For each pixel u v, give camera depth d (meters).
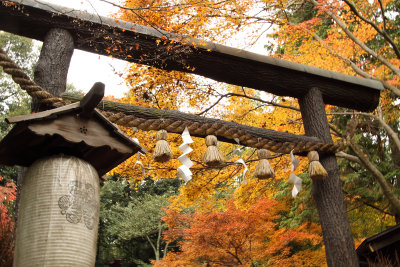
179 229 11.48
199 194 7.16
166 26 5.51
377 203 9.61
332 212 4.56
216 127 4.12
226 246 8.38
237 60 4.84
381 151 9.87
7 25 4.02
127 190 19.06
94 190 2.26
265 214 8.54
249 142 4.30
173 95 5.98
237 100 7.21
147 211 16.70
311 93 5.12
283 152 4.48
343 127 9.94
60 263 1.96
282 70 5.02
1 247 2.65
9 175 14.26
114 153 2.63
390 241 5.91
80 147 2.42
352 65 8.16
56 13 4.03
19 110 15.28
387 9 10.00
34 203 2.10
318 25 10.77
